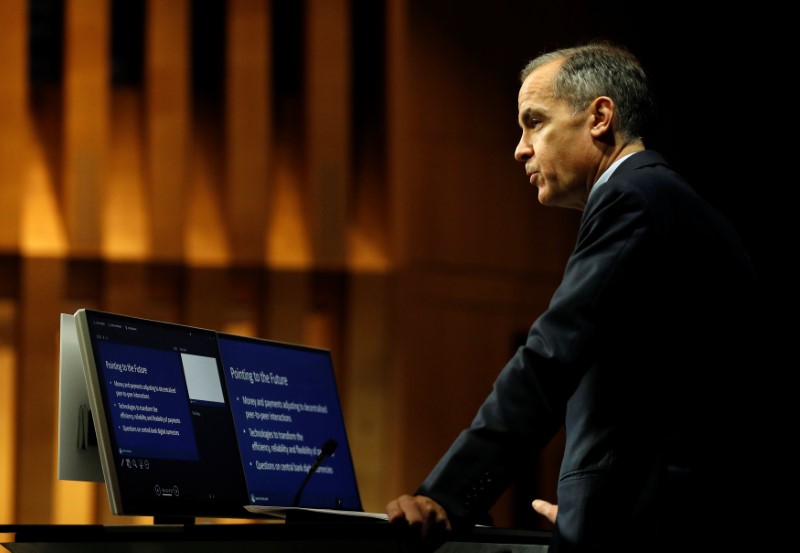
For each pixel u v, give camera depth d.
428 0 15.64
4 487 14.28
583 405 3.94
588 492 3.82
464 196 15.53
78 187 14.23
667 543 3.73
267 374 5.06
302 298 14.70
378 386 14.76
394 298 14.97
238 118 14.78
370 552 3.74
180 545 3.82
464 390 15.16
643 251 3.88
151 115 14.52
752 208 15.75
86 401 4.75
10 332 14.38
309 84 15.05
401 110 15.31
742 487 3.77
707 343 3.90
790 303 15.38
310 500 4.97
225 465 4.64
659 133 15.75
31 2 14.80
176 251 14.34
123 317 4.53
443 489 3.77
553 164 4.41
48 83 14.76
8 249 13.97
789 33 15.89
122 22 15.02
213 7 15.26
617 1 16.12
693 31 16.05
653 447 3.84
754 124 15.88
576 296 3.85
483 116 15.73
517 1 15.92
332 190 14.92
